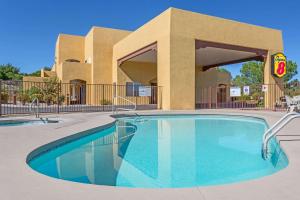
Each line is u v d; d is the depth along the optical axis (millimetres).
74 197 2346
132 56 17969
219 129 8820
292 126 7191
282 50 18312
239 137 7324
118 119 11180
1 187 2598
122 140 6875
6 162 3480
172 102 13992
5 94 21688
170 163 4582
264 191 2475
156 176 3828
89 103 20734
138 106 17594
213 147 5965
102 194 2410
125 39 18984
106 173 3971
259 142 6574
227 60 21203
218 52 17672
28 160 3900
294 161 3494
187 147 6000
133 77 20594
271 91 17531
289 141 4914
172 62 13930
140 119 11570
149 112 12562
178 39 14109
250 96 22719
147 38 16031
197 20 14828
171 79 13906
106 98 20859
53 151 5039
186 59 14375
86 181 3602
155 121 10992
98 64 20781
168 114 12383
